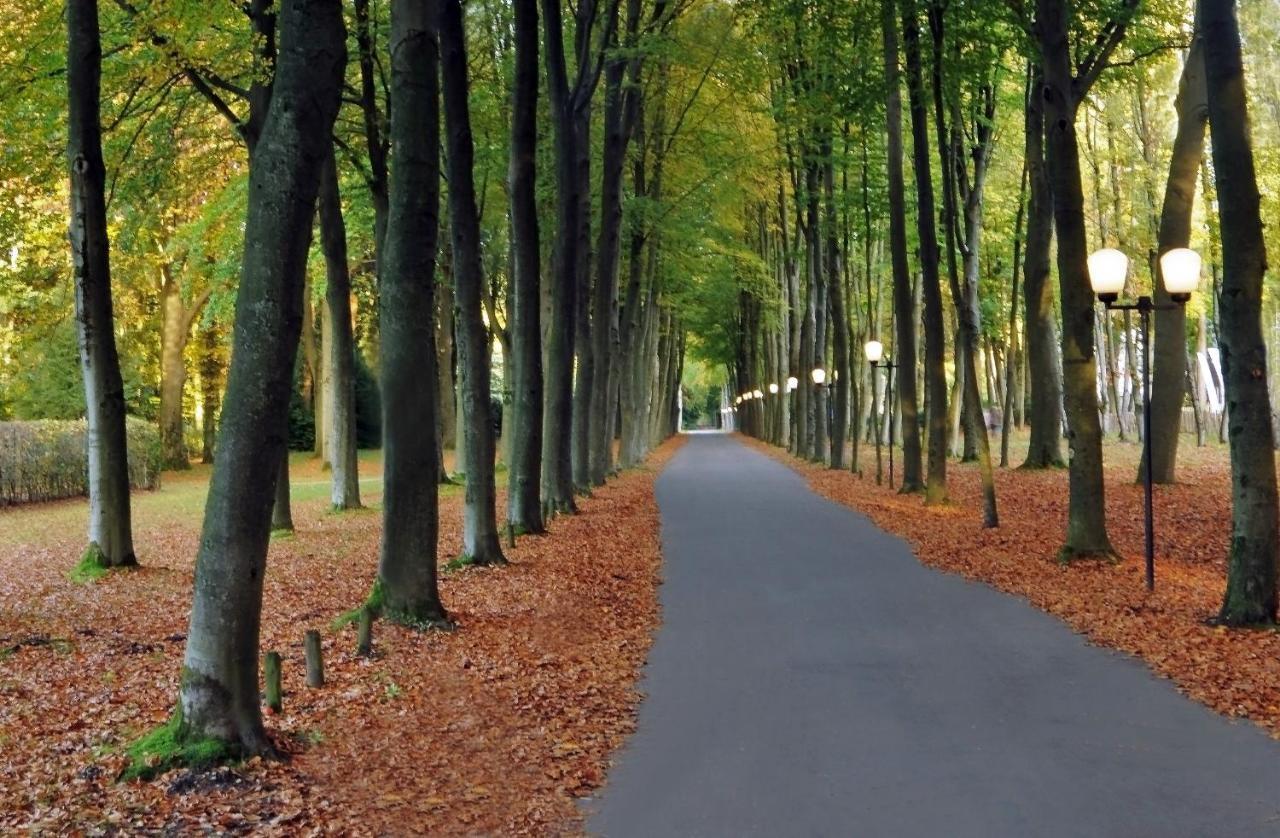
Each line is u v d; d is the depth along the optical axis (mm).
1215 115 11195
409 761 7719
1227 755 7555
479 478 17234
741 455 55688
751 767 7535
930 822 6398
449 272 33562
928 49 21469
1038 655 10766
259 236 7422
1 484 32531
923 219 24750
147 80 18734
